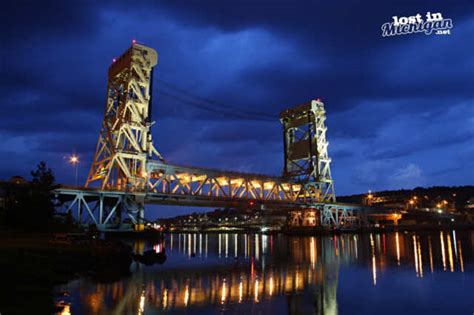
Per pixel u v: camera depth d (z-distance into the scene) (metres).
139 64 89.06
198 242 109.06
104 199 80.38
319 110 140.38
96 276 32.44
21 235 50.06
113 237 79.31
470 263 43.25
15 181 62.12
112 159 81.81
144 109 88.50
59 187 69.81
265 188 131.50
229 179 110.06
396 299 24.67
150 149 88.12
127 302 23.08
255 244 89.06
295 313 21.00
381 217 183.75
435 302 23.88
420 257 50.78
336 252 60.31
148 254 46.69
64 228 61.91
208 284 30.12
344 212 150.62
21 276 26.36
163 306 22.27
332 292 26.89
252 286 29.25
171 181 95.62
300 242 92.19
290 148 145.12
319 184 135.25
